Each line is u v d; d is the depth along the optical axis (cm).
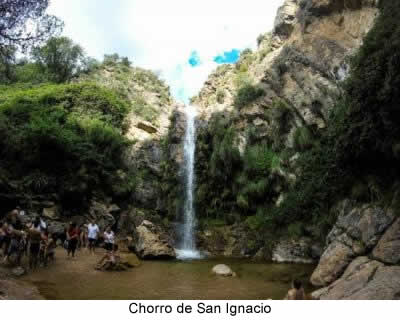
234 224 2164
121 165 2450
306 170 1973
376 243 1130
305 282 1262
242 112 2538
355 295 860
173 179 2508
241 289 1133
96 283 1149
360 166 1464
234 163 2334
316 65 2231
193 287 1151
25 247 1341
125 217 2209
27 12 1666
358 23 2111
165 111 3266
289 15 2967
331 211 1672
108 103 2709
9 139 2011
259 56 3184
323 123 2048
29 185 1938
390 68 1116
